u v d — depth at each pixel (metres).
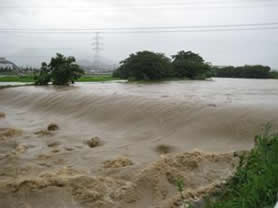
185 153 5.86
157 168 5.20
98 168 5.82
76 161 6.34
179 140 7.84
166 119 9.52
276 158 4.23
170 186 4.70
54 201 4.20
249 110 9.28
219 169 5.27
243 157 5.23
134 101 12.02
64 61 25.67
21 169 5.80
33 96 16.30
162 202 4.26
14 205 4.10
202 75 46.56
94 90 18.62
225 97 14.20
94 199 4.30
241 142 7.31
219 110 9.58
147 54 40.78
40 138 8.38
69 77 25.59
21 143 7.80
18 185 4.49
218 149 6.89
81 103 12.98
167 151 7.05
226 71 62.25
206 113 9.43
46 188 4.45
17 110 13.81
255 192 3.37
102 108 11.59
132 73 40.50
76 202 4.22
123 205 4.24
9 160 6.36
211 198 4.15
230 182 4.52
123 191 4.56
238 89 21.55
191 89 21.16
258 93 17.38
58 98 14.58
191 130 8.38
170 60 46.62
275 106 9.89
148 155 6.72
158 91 18.42
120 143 7.83
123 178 5.14
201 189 4.47
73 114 11.76
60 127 9.77
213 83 33.34
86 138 8.38
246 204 3.29
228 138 7.66
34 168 5.86
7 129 9.28
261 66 58.91
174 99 12.37
